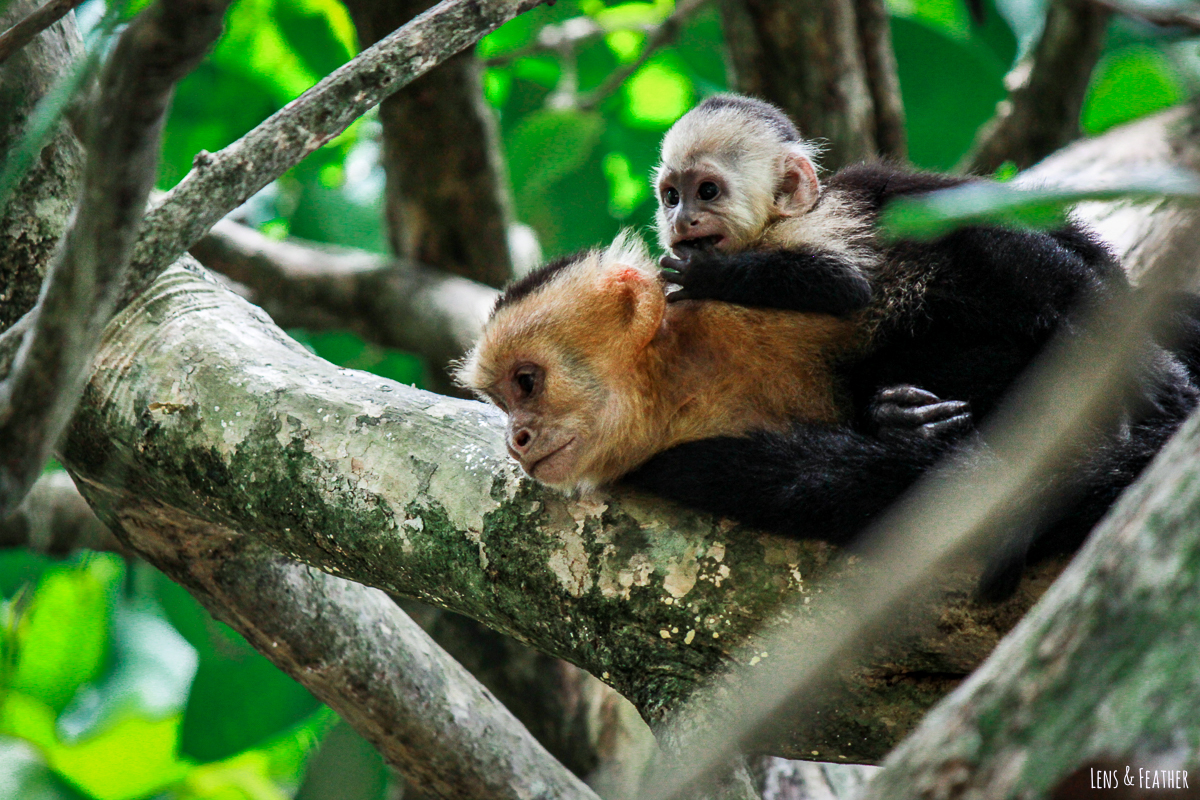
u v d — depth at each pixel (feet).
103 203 17.66
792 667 21.77
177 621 47.93
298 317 55.77
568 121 54.60
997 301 28.78
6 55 20.01
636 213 59.98
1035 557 22.95
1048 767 13.16
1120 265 30.91
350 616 32.99
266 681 46.98
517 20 60.95
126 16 19.85
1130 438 24.11
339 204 61.31
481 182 52.90
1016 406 22.63
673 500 25.03
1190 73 35.63
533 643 25.82
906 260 30.37
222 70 58.13
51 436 20.39
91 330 19.21
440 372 55.16
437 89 49.32
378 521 26.50
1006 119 57.00
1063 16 52.95
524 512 25.62
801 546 23.80
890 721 23.57
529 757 33.88
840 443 25.03
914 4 64.69
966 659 22.88
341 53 58.65
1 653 35.70
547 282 30.76
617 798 43.57
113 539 48.93
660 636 23.99
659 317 29.78
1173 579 13.30
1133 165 44.14
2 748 53.06
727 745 15.43
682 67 63.57
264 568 32.24
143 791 58.49
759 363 29.91
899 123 53.88
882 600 15.62
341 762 43.83
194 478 28.50
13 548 49.08
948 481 22.74
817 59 50.65
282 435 27.68
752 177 35.65
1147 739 12.81
